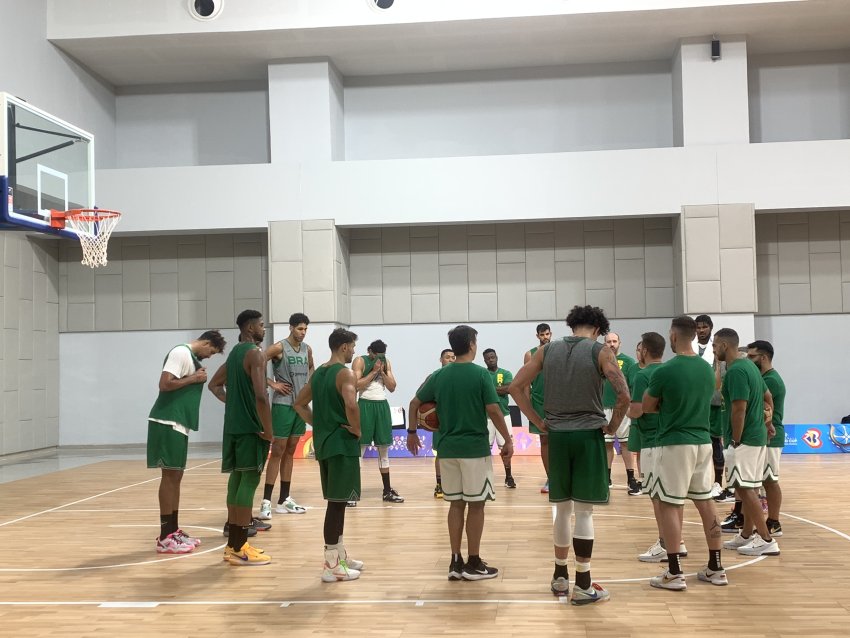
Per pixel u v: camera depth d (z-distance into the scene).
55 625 3.79
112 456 12.11
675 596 4.04
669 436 4.16
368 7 11.12
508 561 4.86
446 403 4.40
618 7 10.85
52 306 12.97
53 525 6.42
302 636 3.56
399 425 11.33
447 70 12.85
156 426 5.26
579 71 12.70
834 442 10.84
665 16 11.02
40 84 11.32
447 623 3.69
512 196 11.56
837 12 10.99
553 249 12.38
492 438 10.85
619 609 3.84
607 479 3.89
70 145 8.29
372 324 12.58
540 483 8.20
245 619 3.82
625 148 12.61
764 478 5.38
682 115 11.71
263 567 4.84
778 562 4.73
